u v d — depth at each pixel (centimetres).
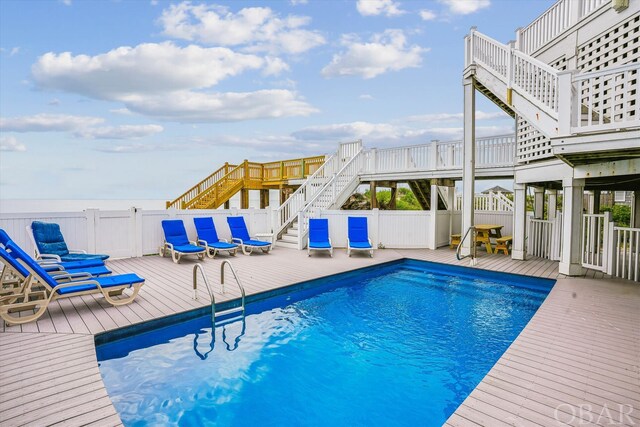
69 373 321
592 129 504
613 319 475
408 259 984
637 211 1064
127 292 600
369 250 1002
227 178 1642
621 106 583
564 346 389
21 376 315
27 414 260
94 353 364
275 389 354
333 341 472
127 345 449
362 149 1391
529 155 897
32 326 437
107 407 272
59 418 256
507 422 254
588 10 671
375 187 1370
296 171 1617
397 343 469
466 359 422
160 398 334
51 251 671
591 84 510
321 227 1050
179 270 783
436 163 1161
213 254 976
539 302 644
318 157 1513
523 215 945
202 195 1518
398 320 554
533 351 377
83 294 484
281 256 991
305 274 757
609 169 647
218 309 552
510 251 1113
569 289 634
